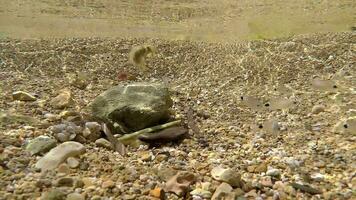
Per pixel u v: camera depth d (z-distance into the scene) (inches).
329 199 28.0
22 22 72.6
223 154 34.0
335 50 57.8
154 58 59.4
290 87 49.8
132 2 88.3
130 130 36.8
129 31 72.2
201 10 85.7
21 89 45.4
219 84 52.2
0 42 61.0
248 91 49.7
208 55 60.6
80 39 64.6
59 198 25.4
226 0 92.1
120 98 37.7
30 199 25.4
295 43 61.1
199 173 30.1
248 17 80.5
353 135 37.3
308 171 31.5
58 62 56.6
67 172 28.4
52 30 69.9
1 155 29.5
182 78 55.3
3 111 37.2
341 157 33.4
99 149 32.9
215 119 42.2
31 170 28.3
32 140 31.5
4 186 26.4
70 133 33.5
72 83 49.4
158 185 27.9
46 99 42.3
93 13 80.6
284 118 42.1
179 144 36.0
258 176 30.4
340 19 75.9
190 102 46.6
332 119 40.9
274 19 78.3
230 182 28.5
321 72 53.0
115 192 26.8
